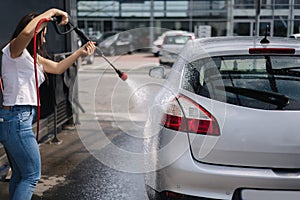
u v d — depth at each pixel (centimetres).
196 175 240
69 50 577
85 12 2220
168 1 2116
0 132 256
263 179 234
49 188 370
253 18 1569
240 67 267
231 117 242
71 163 436
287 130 237
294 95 249
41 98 495
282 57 268
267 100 247
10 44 252
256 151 238
